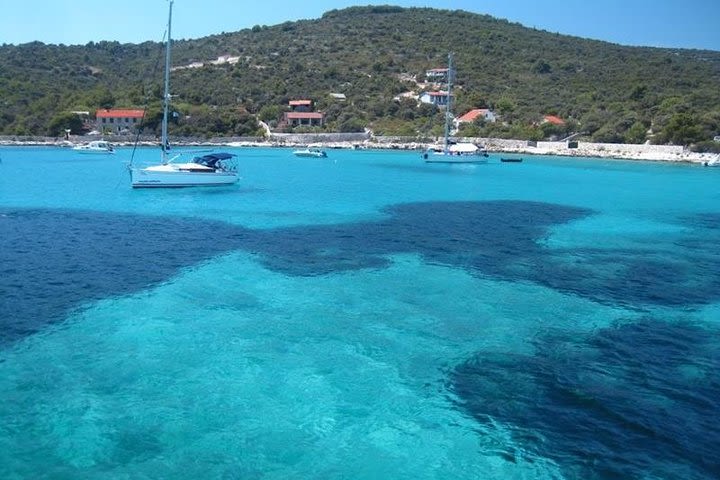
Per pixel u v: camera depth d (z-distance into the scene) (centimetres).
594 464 1056
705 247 2891
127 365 1401
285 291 2022
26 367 1374
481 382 1370
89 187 4603
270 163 7719
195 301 1886
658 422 1195
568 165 8094
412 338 1628
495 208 4025
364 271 2306
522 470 1038
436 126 11394
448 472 1032
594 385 1359
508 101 11806
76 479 977
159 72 13500
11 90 11206
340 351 1526
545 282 2212
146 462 1029
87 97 11281
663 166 8062
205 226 3111
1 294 1883
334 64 14500
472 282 2189
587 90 12575
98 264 2283
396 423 1186
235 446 1086
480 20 19725
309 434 1137
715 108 9775
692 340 1648
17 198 3984
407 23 18525
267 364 1434
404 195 4612
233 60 15175
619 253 2727
